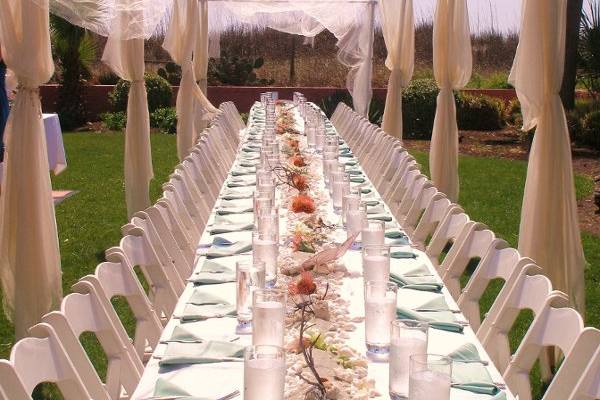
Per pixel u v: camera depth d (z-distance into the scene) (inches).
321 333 109.2
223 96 830.5
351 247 165.9
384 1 395.2
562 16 190.2
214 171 308.0
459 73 298.4
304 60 978.1
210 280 146.3
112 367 122.3
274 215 146.3
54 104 758.5
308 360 95.2
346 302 129.2
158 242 173.6
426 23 989.2
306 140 391.2
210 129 370.6
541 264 193.0
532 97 191.8
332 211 209.8
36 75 184.9
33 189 185.8
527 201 195.0
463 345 114.7
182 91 425.4
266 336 100.0
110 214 359.6
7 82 295.1
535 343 118.1
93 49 747.4
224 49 983.0
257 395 82.1
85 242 305.1
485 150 612.4
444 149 302.2
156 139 668.7
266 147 272.8
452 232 185.5
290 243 163.5
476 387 101.0
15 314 185.9
